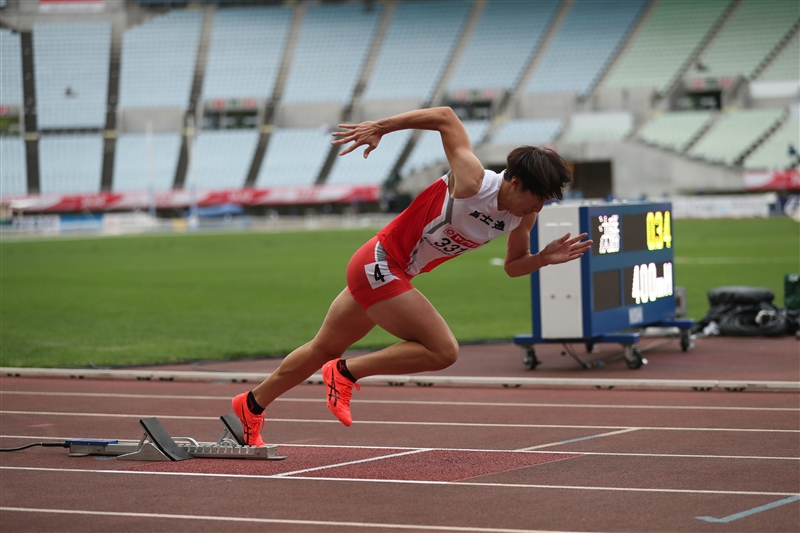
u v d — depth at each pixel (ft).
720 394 95.30
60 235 584.40
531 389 101.71
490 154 606.55
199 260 351.46
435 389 102.37
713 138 592.60
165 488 59.21
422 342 56.49
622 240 118.21
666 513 52.08
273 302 211.20
